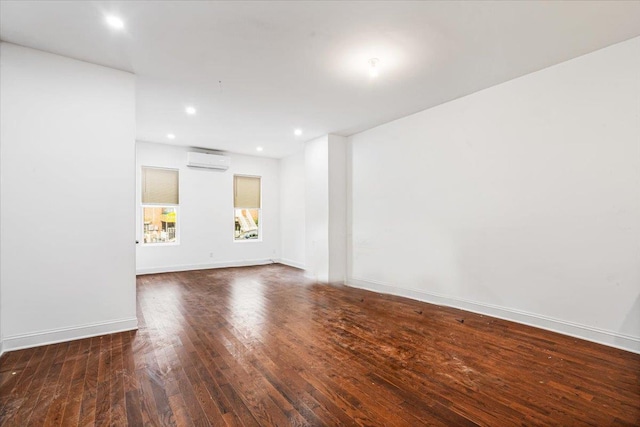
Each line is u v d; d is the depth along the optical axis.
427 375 2.24
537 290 3.19
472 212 3.75
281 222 7.91
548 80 3.11
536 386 2.09
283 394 1.99
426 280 4.29
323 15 2.31
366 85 3.53
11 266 2.63
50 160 2.79
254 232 7.69
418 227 4.40
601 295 2.77
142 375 2.22
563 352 2.60
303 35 2.56
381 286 4.94
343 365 2.39
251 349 2.68
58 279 2.81
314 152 5.87
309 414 1.79
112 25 2.41
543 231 3.14
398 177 4.70
